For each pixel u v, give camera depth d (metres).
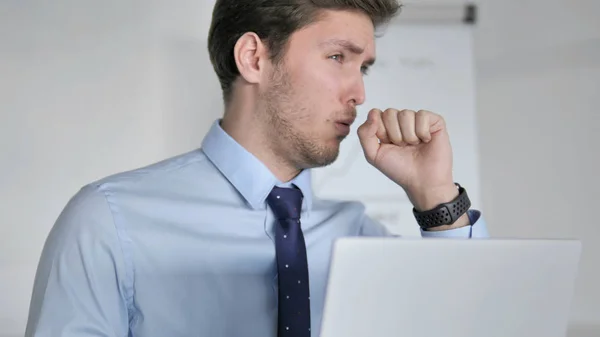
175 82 2.04
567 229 2.19
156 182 1.11
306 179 1.18
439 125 1.17
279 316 1.02
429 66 2.08
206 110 2.05
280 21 1.08
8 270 1.91
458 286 0.64
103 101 2.00
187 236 1.06
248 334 1.06
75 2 2.01
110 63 2.02
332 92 1.07
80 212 1.03
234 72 1.13
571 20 2.22
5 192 1.93
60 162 1.97
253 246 1.09
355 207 1.33
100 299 0.99
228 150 1.13
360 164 2.03
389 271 0.61
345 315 0.61
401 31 2.08
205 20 2.07
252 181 1.11
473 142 2.06
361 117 2.04
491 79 2.22
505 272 0.66
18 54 1.97
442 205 1.12
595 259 2.18
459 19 2.11
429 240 0.62
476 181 2.05
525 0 2.23
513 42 2.22
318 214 1.25
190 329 1.04
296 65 1.07
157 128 2.03
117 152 2.00
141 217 1.05
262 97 1.10
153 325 1.03
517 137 2.21
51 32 1.99
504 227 2.19
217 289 1.06
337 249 0.60
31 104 1.96
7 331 1.89
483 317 0.66
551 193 2.20
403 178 1.17
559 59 2.21
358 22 1.09
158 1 2.05
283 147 1.10
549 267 0.69
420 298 0.63
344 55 1.09
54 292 0.98
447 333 0.64
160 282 1.04
